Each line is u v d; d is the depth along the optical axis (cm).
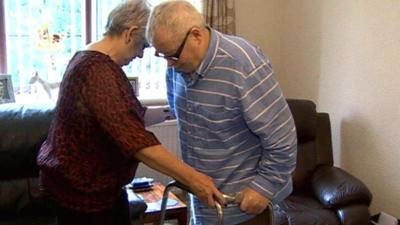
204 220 174
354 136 342
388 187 315
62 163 147
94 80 142
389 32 307
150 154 142
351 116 344
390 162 312
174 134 373
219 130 156
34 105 265
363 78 331
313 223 262
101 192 152
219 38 150
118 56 158
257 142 160
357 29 333
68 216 156
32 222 248
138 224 241
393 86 306
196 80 153
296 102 339
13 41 343
